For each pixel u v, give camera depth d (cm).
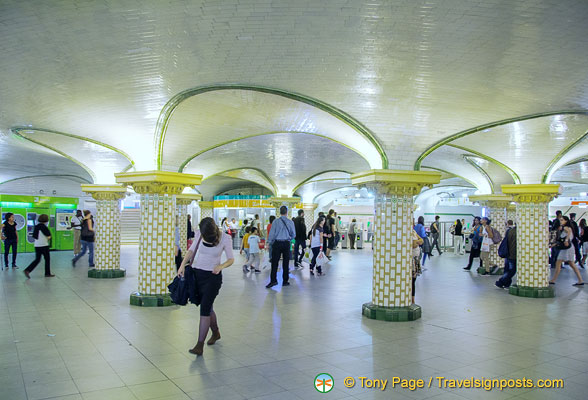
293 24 526
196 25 527
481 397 455
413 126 810
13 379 483
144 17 505
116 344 619
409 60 614
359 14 499
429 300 998
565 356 593
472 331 722
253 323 755
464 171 1584
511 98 729
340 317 810
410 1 468
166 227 899
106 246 1258
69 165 1822
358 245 2569
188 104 816
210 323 619
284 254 1169
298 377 502
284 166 1842
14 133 1102
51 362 540
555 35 525
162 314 805
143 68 653
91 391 452
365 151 885
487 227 1429
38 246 1243
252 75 682
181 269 599
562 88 687
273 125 970
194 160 1512
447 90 704
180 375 502
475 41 552
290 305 911
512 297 1048
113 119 871
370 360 567
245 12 498
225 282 1218
